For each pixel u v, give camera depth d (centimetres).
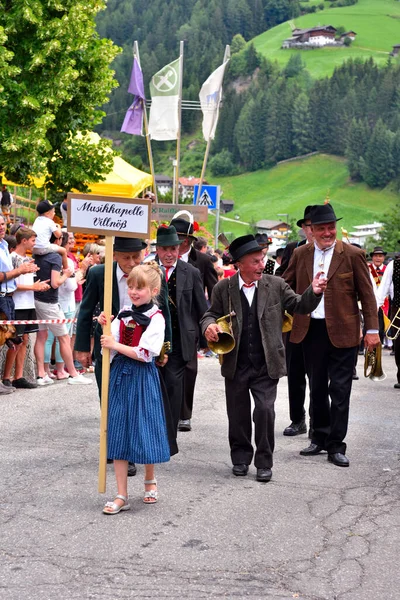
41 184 2597
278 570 494
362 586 472
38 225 1167
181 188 10881
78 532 552
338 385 772
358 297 792
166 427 621
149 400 606
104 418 616
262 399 706
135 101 2673
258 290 721
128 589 460
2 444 800
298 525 580
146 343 600
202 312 788
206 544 536
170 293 776
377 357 812
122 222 612
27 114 2405
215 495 650
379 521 594
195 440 852
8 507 604
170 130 2667
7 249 1055
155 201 2300
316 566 502
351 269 781
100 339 650
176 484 680
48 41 2425
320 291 692
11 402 1025
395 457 796
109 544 531
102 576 478
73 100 2603
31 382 1156
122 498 602
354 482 700
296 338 792
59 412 969
